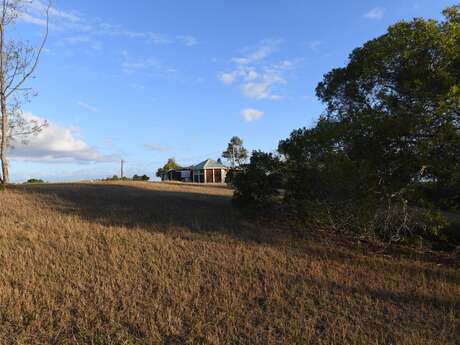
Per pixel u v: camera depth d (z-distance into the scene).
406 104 12.70
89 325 7.07
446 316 8.34
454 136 10.88
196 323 7.33
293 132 16.80
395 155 12.40
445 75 11.46
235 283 9.23
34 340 6.55
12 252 10.02
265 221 16.97
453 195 13.17
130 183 32.78
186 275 9.57
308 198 16.03
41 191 21.98
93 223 13.84
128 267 9.75
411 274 11.02
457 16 12.45
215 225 15.42
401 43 12.34
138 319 7.34
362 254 12.95
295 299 8.65
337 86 16.52
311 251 12.55
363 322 7.84
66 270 9.27
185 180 61.16
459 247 14.33
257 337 7.02
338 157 12.72
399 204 13.01
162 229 13.90
